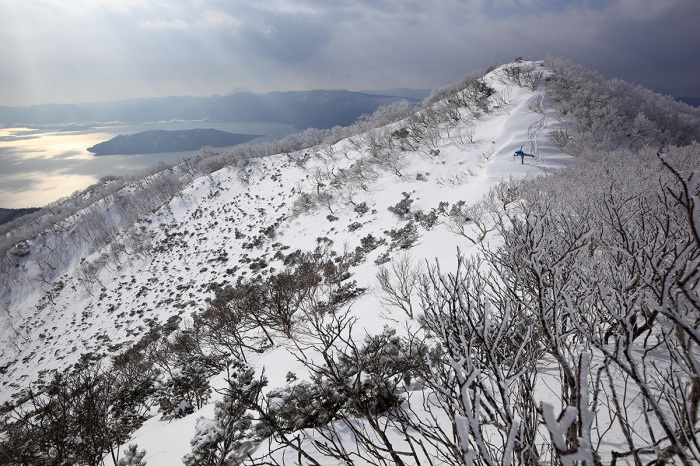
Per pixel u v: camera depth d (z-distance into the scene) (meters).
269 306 14.06
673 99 66.50
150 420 12.87
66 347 57.56
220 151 130.62
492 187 31.77
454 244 21.27
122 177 148.38
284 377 10.02
